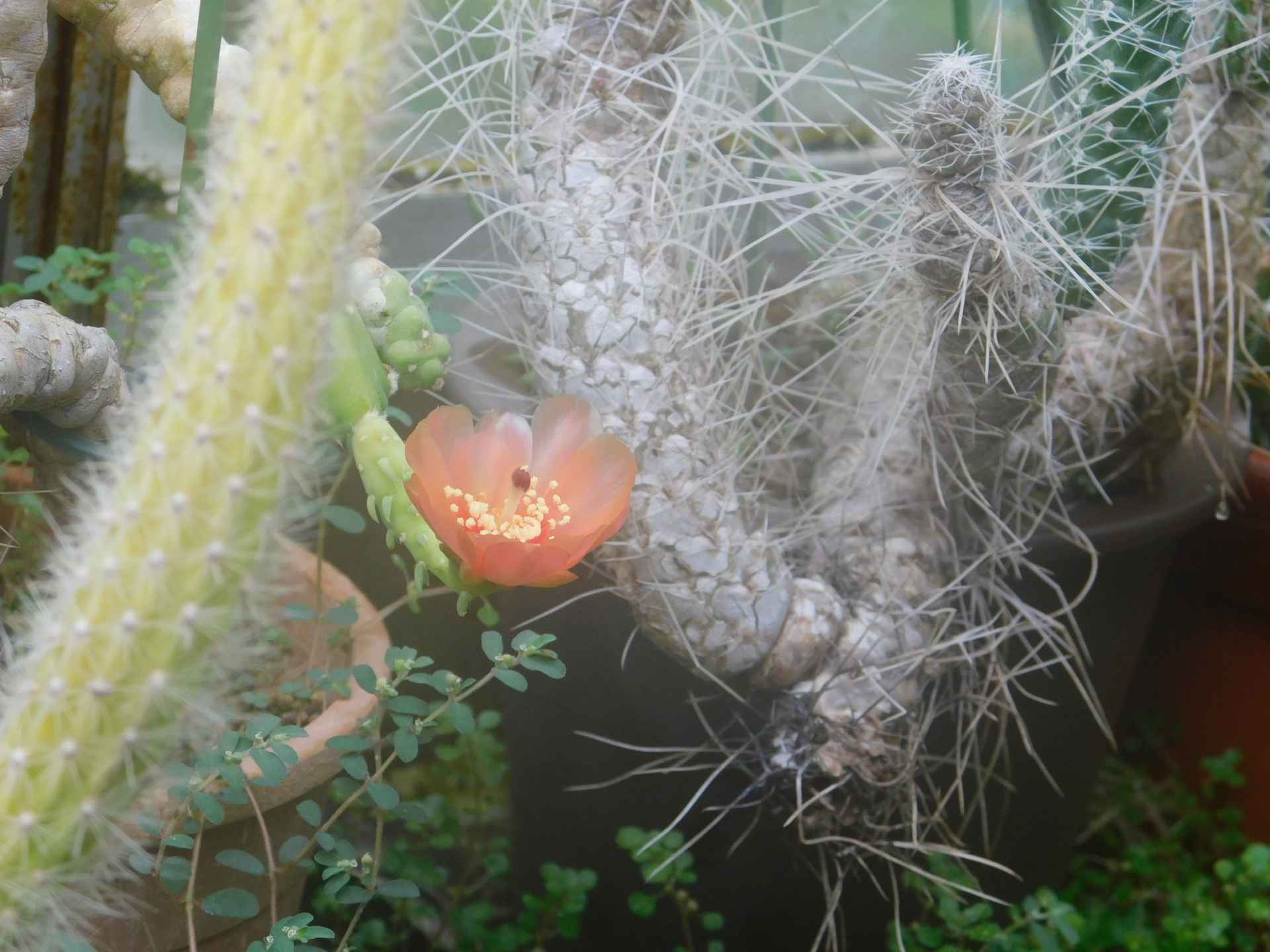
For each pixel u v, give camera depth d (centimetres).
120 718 33
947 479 57
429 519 37
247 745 46
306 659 60
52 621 34
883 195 55
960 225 49
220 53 43
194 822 47
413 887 49
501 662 49
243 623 35
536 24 55
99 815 34
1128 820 85
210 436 32
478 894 77
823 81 57
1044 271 54
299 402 33
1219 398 71
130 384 49
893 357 59
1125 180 57
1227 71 58
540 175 53
